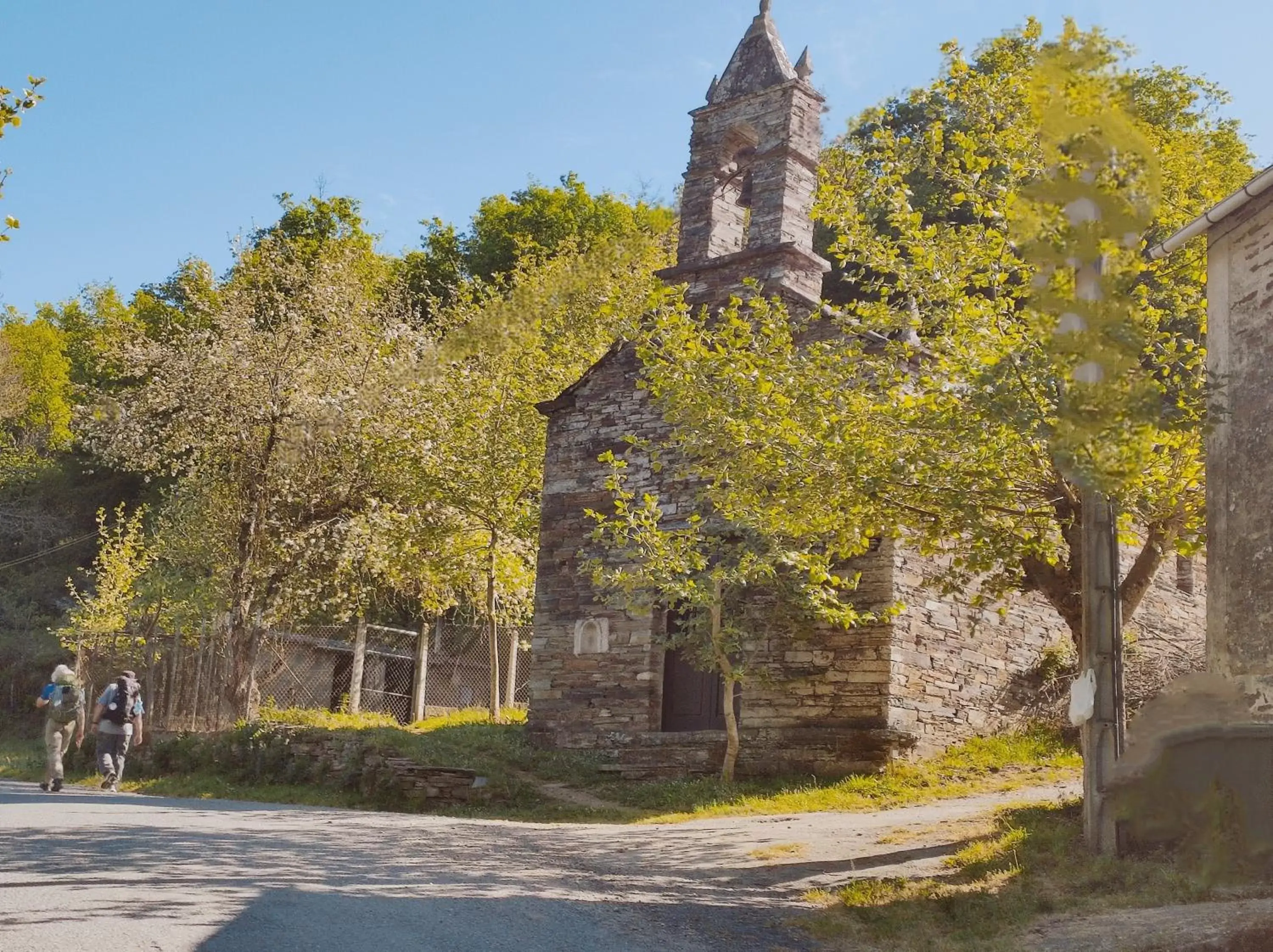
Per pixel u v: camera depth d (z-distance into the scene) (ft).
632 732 56.80
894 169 41.83
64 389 147.43
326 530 74.59
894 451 35.86
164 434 74.95
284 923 21.38
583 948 21.66
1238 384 33.99
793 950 23.26
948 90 40.52
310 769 55.06
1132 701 53.36
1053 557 37.04
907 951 23.30
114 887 23.68
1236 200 33.04
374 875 27.81
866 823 40.06
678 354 40.37
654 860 33.81
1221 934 21.36
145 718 68.08
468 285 88.58
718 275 59.82
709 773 53.78
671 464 58.95
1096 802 30.30
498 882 28.04
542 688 60.29
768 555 47.50
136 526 94.89
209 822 37.17
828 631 52.85
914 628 52.44
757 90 61.16
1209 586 34.14
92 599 88.28
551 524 62.54
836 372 38.63
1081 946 22.17
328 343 73.51
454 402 74.18
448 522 76.33
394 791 50.52
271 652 75.10
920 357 40.40
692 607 53.57
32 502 131.54
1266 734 27.58
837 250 40.88
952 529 37.60
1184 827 28.78
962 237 38.91
